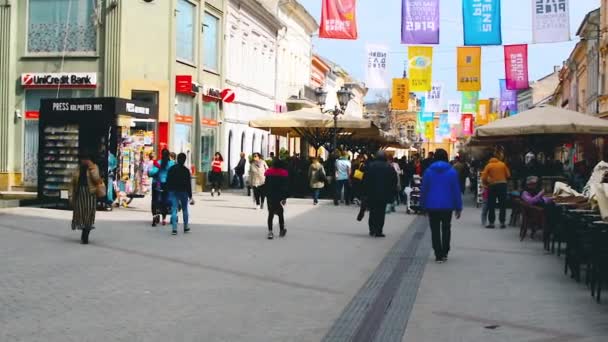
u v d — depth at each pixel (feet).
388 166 55.47
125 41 94.48
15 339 22.35
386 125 198.70
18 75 96.53
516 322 26.30
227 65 122.21
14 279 32.78
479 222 71.92
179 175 52.85
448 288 33.35
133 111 70.90
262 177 78.13
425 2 70.85
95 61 94.68
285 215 72.95
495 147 123.34
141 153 75.87
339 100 100.42
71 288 31.01
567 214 39.81
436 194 42.16
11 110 96.73
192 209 76.59
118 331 23.66
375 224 55.36
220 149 118.83
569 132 78.07
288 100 170.71
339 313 27.27
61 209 69.10
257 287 32.35
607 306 29.37
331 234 55.98
